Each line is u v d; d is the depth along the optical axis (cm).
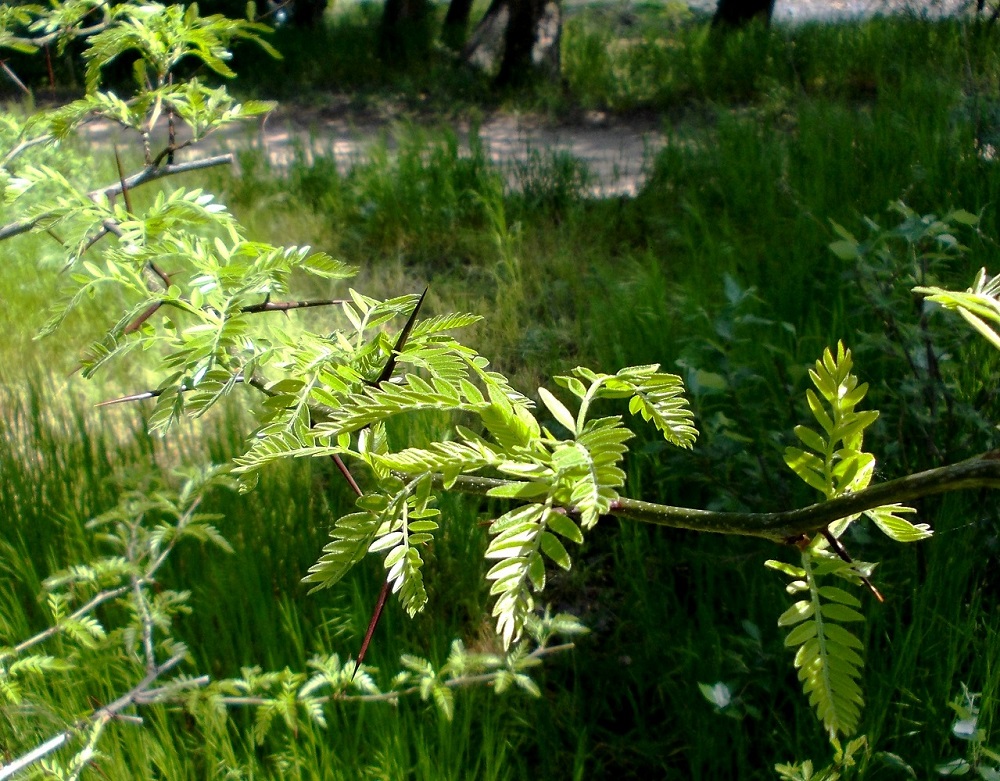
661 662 254
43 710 191
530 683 197
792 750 218
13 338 462
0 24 169
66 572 202
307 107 1257
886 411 292
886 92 734
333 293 522
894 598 246
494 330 452
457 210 622
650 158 835
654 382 78
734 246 478
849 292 376
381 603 85
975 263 396
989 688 206
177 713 241
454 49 1465
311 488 309
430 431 303
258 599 255
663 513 76
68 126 147
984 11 948
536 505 62
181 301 102
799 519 71
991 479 61
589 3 1859
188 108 150
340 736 221
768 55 1105
